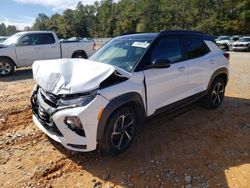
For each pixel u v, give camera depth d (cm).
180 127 457
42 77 350
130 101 346
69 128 316
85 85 312
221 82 548
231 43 2570
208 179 320
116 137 350
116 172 333
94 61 394
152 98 390
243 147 395
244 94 668
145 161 356
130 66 379
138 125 381
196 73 469
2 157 363
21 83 838
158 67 376
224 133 438
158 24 6650
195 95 481
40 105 353
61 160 356
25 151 378
